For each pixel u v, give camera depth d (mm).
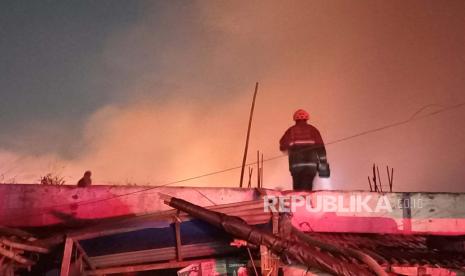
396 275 9039
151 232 9359
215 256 9789
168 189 11312
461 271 9414
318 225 11641
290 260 8836
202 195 11359
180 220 9250
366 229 11680
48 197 10984
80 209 11023
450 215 11766
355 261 8992
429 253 10375
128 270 9445
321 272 8805
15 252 8445
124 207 11133
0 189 10852
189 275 9531
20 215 10820
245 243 9016
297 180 12859
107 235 9016
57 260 9453
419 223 11734
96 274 9391
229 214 9414
